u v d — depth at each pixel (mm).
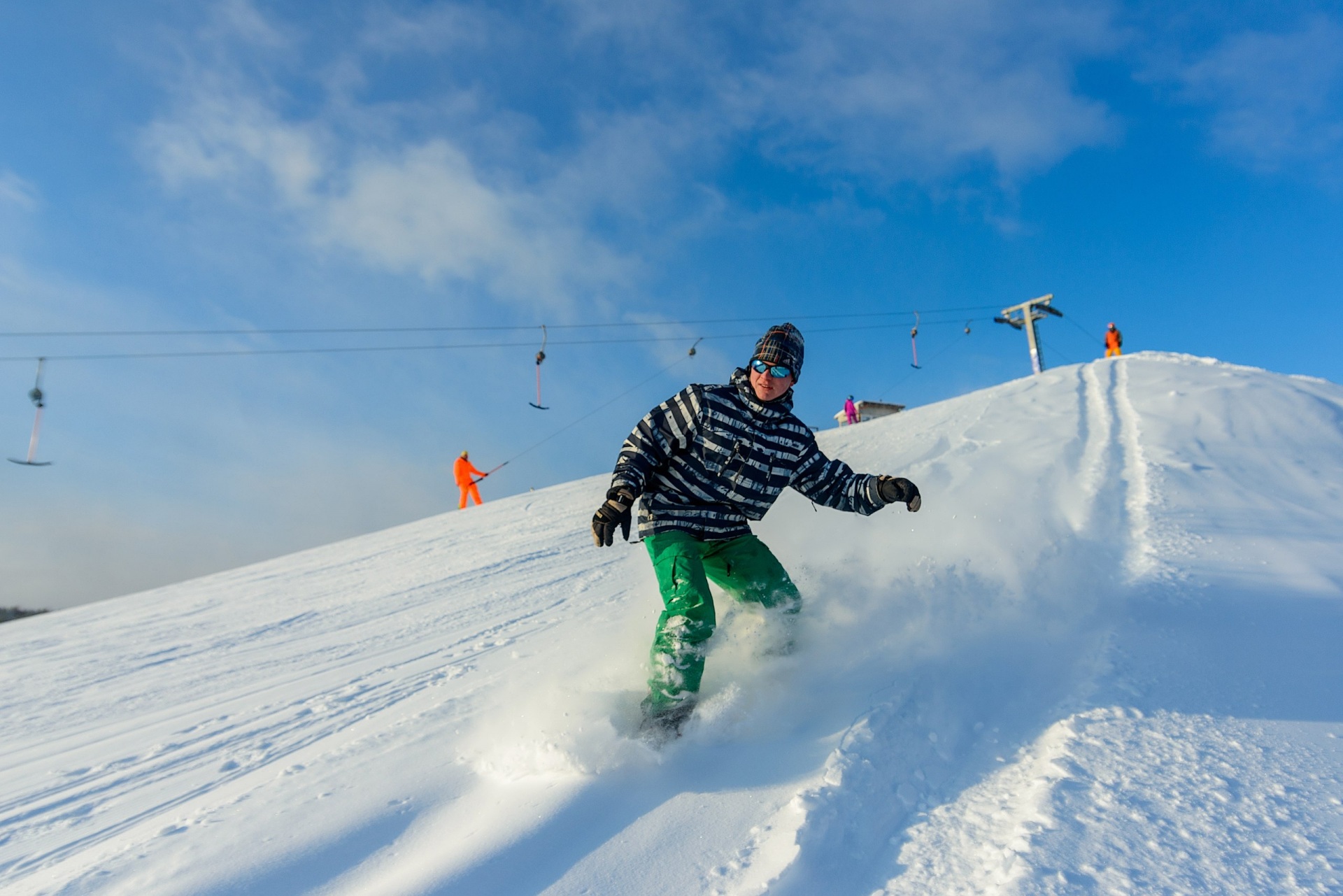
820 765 1620
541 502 13148
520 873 1410
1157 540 3453
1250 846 1150
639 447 2260
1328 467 5012
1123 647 2096
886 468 7180
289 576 9352
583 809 1626
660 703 1982
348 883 1503
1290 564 2920
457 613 5312
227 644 5516
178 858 1723
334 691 3447
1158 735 1562
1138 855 1156
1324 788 1302
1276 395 7215
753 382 2279
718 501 2332
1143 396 8523
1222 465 5238
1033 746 1625
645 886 1308
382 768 2102
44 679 5023
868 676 2107
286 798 2000
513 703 2443
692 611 2076
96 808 2342
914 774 1579
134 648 5840
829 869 1281
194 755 2770
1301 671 1854
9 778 2812
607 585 5492
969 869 1205
